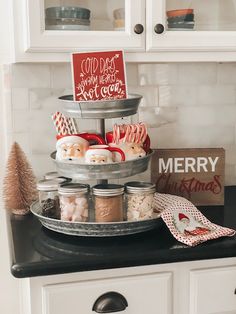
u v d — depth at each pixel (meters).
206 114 2.00
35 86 1.86
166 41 1.60
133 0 1.56
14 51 1.55
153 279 1.43
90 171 1.52
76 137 1.57
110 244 1.47
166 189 1.78
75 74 1.55
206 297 1.48
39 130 1.89
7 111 1.86
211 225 1.56
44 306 1.38
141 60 1.62
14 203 1.74
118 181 1.96
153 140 1.98
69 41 1.55
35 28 1.52
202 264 1.46
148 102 1.94
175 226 1.52
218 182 1.80
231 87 2.00
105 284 1.40
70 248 1.44
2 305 1.94
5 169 1.86
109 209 1.51
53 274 1.35
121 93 1.59
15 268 1.33
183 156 1.77
